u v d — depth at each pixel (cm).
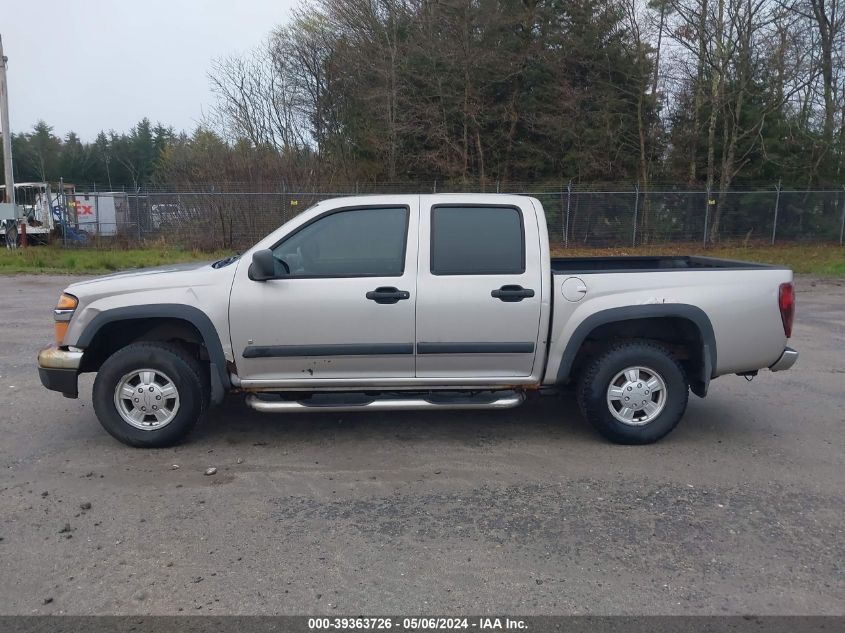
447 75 2812
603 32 2728
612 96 2744
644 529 404
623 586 343
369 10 2972
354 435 569
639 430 539
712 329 531
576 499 445
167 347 528
